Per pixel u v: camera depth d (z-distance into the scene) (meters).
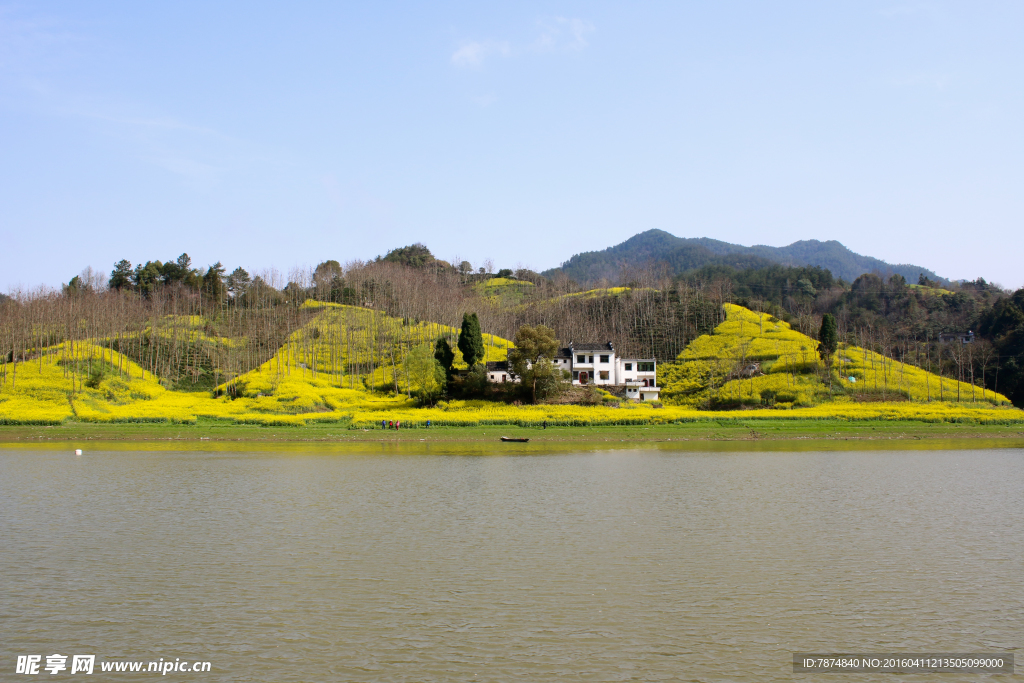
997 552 41.41
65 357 138.62
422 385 125.12
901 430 109.12
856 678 25.83
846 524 48.19
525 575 36.94
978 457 82.06
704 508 53.25
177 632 29.55
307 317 189.88
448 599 33.44
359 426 109.06
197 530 46.09
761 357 156.50
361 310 191.00
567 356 147.62
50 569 37.75
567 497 57.47
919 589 35.09
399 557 40.12
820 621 30.95
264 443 94.75
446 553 40.94
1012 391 169.62
